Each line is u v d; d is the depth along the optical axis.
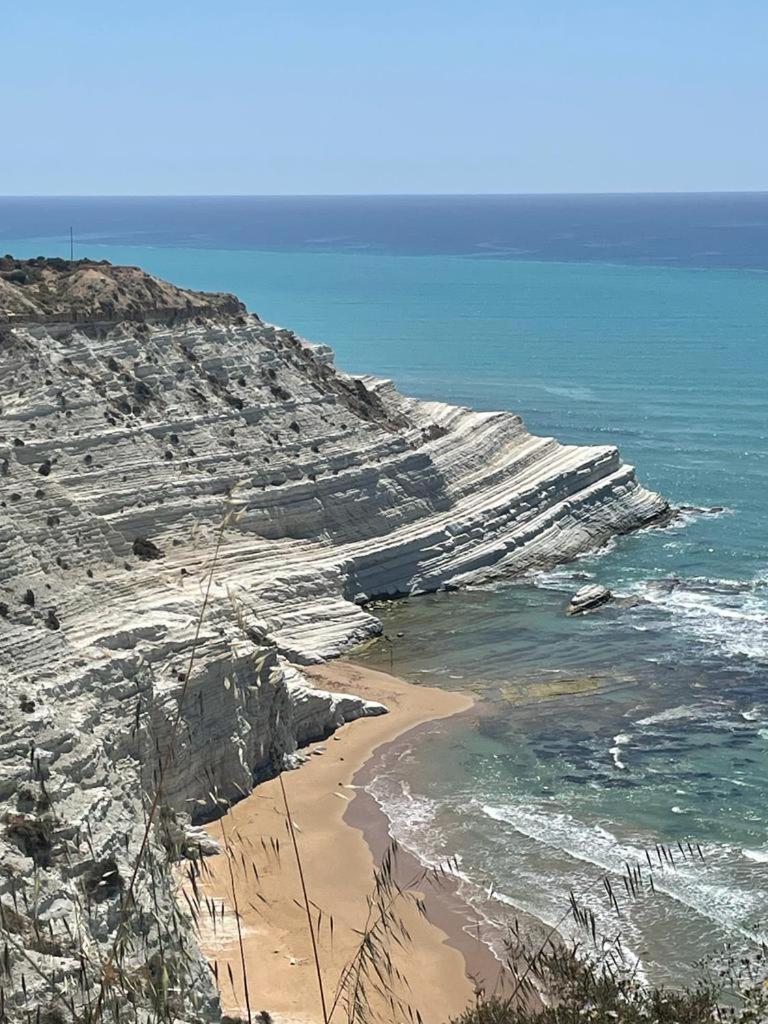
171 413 116.06
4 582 82.69
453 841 73.62
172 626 81.38
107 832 55.75
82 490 104.75
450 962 61.00
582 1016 40.94
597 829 74.62
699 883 67.75
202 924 60.94
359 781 81.88
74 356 113.81
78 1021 25.36
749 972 53.88
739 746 85.50
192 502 110.19
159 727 73.88
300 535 117.56
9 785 55.84
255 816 76.75
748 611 113.25
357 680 99.00
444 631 110.62
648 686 96.56
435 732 89.12
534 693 95.94
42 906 45.47
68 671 73.94
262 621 100.56
